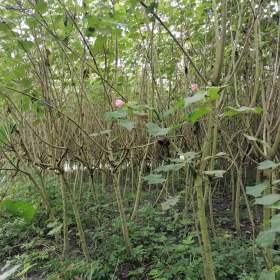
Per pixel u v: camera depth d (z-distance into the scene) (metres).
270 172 1.81
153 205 3.78
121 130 3.34
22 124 2.83
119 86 3.26
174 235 3.21
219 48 1.74
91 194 4.31
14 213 0.89
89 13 2.15
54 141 2.74
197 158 1.72
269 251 1.91
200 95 1.21
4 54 2.34
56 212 3.59
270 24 2.80
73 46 2.52
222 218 3.65
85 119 3.43
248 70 2.79
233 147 3.79
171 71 3.33
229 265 2.39
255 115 3.31
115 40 2.75
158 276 2.35
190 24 3.08
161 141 2.20
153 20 2.30
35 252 2.82
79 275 2.44
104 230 3.19
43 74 2.55
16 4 2.16
